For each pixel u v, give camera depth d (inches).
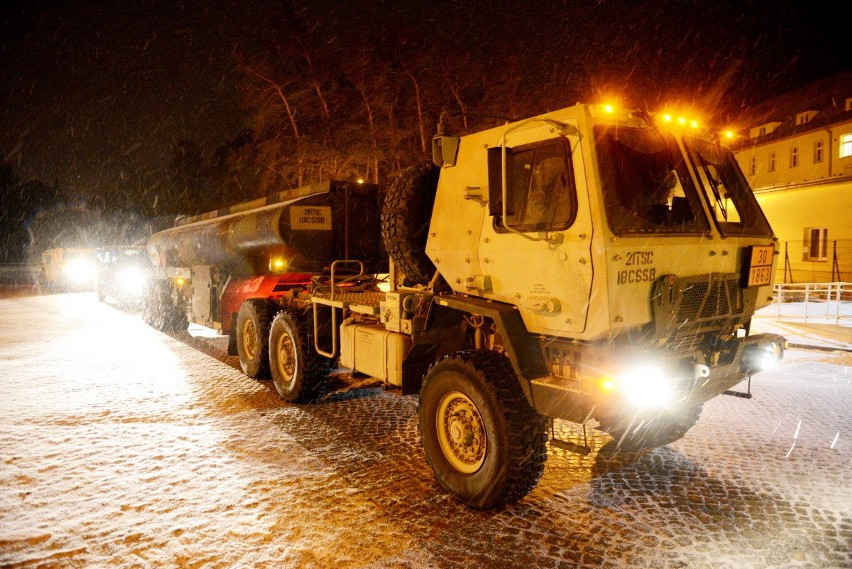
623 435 216.5
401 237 203.9
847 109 1045.2
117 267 775.1
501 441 161.9
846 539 151.6
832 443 222.8
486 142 175.9
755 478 190.9
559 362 160.7
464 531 157.0
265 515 165.9
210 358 405.4
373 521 162.7
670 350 161.9
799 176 1136.8
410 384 206.5
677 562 141.4
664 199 160.7
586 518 164.1
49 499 175.3
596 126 150.4
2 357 410.3
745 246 177.2
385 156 843.4
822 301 735.7
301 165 840.9
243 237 347.3
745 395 183.2
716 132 186.7
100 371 360.2
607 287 142.4
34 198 2534.5
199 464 203.6
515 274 165.3
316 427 246.4
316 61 879.7
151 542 151.0
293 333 274.8
